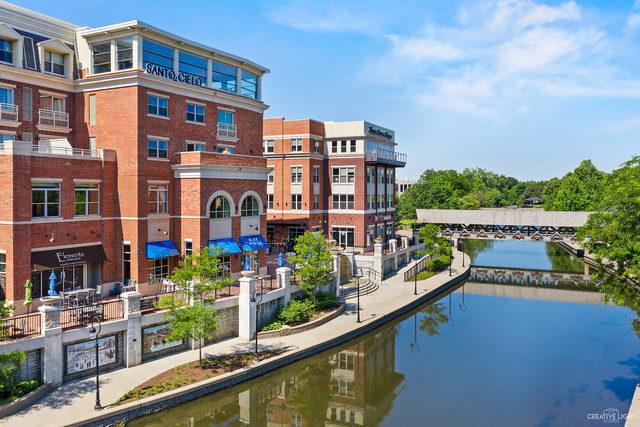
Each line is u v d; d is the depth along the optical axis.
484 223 73.06
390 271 52.62
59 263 27.47
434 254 59.38
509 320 38.97
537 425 20.66
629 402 22.95
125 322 23.56
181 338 24.17
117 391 20.78
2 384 18.53
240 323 28.81
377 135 57.94
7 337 20.19
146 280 31.05
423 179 127.50
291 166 54.38
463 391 24.45
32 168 26.23
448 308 43.12
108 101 31.47
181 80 33.69
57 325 21.02
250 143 40.50
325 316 33.31
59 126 31.81
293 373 26.48
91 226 29.89
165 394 20.73
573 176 105.38
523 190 188.38
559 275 60.22
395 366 28.27
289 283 32.91
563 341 33.00
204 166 31.77
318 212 55.41
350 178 55.16
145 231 31.00
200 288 24.53
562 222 68.94
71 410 18.84
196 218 31.88
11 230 25.19
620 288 26.58
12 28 29.27
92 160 29.86
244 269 35.22
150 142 31.42
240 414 22.58
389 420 21.33
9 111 28.95
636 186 22.09
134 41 30.61
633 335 34.47
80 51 32.75
